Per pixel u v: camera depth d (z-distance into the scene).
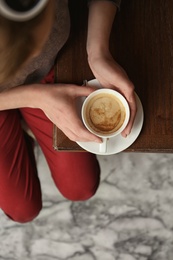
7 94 1.03
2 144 1.25
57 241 1.58
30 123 1.28
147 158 1.60
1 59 0.70
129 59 1.03
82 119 1.00
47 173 1.61
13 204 1.33
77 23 1.04
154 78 1.02
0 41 0.66
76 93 1.00
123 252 1.56
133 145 1.00
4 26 0.64
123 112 0.98
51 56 0.99
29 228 1.59
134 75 1.02
